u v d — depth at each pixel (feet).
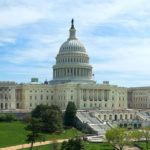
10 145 482.28
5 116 639.35
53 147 452.76
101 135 595.06
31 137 449.48
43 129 581.94
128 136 485.15
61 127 608.19
